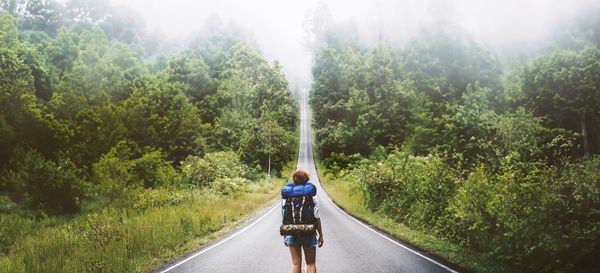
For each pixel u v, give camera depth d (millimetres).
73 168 21062
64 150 27312
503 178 7250
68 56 74438
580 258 5566
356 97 94562
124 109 44500
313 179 60125
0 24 48688
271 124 67625
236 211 17000
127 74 71375
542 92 45625
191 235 10008
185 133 54062
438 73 99625
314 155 89750
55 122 29109
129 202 17422
